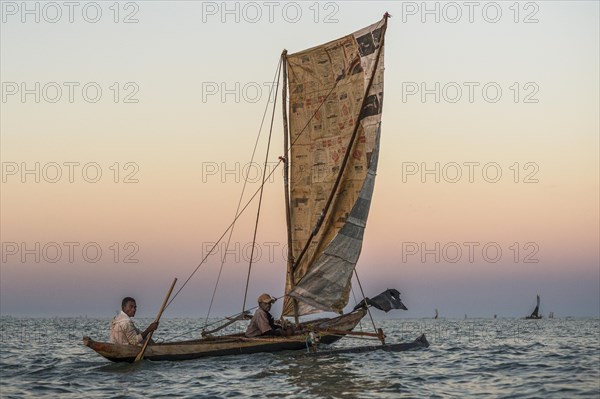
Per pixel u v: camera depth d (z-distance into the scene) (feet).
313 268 76.38
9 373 63.16
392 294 82.48
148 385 54.95
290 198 83.41
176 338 145.18
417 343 84.07
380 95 77.00
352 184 79.30
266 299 74.18
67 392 52.08
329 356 71.05
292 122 84.02
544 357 72.64
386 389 52.16
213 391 51.98
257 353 71.56
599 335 128.06
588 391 49.42
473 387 52.95
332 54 81.25
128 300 68.03
